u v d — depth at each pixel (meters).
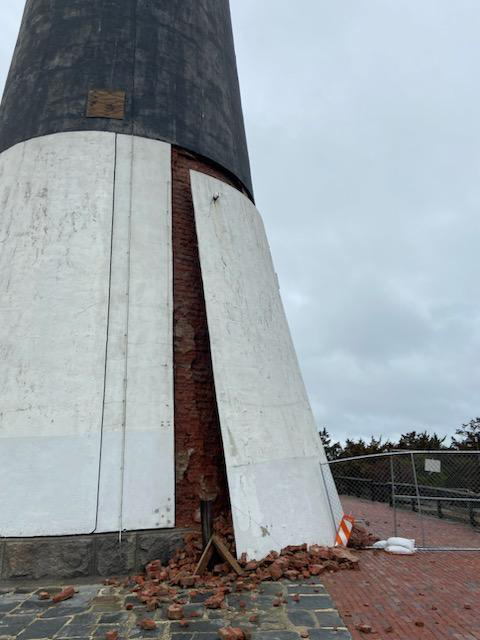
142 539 5.83
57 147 7.78
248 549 5.77
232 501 5.98
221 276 7.59
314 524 6.56
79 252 7.06
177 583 5.26
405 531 9.27
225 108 9.71
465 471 12.52
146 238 7.44
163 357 6.83
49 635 4.01
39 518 5.70
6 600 4.93
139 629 4.11
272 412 7.12
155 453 6.27
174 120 8.58
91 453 6.04
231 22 11.73
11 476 5.83
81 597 5.00
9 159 8.00
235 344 7.18
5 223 7.43
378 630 4.04
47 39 8.91
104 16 8.95
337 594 4.92
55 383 6.30
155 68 8.77
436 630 4.04
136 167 7.86
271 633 3.98
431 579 5.50
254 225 9.01
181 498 6.37
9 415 6.12
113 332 6.71
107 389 6.39
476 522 10.05
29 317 6.67
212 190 8.34
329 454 24.08
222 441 6.55
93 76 8.41
